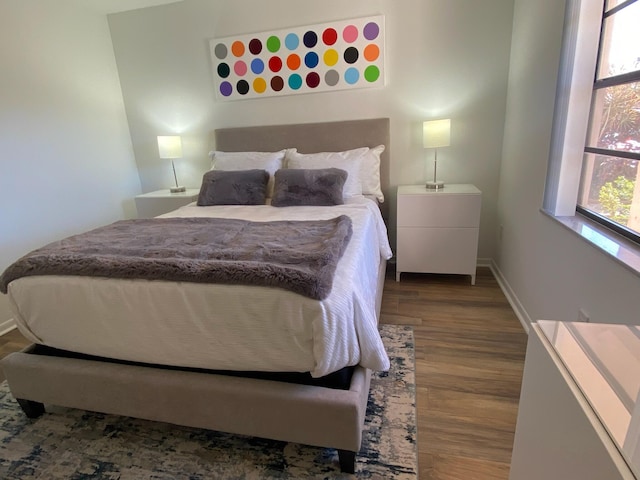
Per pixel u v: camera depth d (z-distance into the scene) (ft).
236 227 6.42
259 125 10.66
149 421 5.28
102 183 10.93
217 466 4.50
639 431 1.91
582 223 5.38
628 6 4.61
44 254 5.15
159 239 5.81
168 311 4.22
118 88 11.37
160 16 10.43
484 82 8.97
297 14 9.47
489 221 9.86
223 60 10.30
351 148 9.89
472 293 8.66
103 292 4.42
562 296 5.55
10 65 8.30
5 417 5.49
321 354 3.87
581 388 2.22
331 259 4.50
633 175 4.51
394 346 6.65
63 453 4.81
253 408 4.20
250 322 4.01
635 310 3.72
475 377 5.78
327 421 4.00
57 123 9.46
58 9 9.37
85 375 4.70
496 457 4.40
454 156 9.64
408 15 8.89
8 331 8.18
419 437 4.74
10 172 8.41
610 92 5.07
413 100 9.47
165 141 10.68
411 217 8.89
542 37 6.51
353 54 9.38
